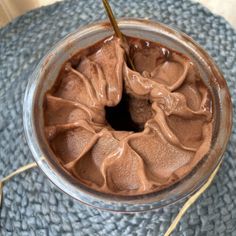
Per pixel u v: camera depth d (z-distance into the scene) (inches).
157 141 6.8
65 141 7.0
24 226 8.8
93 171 6.9
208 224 8.6
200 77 7.2
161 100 6.9
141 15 9.7
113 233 8.4
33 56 9.6
